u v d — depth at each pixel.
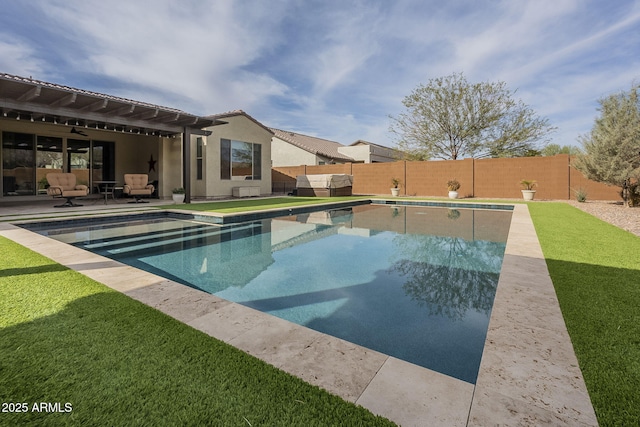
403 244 5.69
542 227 5.82
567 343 1.76
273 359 1.63
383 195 16.97
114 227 7.06
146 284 2.72
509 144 18.58
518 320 2.03
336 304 2.94
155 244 5.54
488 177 14.63
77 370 1.52
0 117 8.76
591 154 9.65
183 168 11.01
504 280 2.80
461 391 1.39
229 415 1.26
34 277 2.87
